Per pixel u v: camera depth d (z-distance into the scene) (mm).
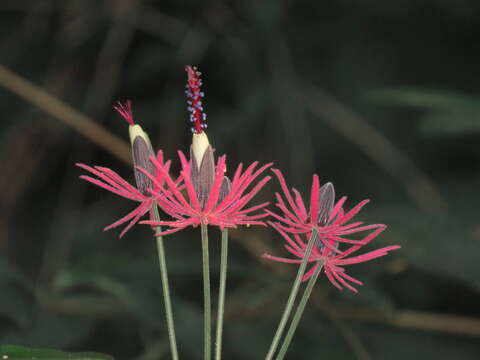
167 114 1317
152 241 1306
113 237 1324
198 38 1255
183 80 1323
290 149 1313
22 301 834
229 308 902
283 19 1345
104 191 1430
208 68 1369
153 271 863
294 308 890
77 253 1277
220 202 592
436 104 897
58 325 843
